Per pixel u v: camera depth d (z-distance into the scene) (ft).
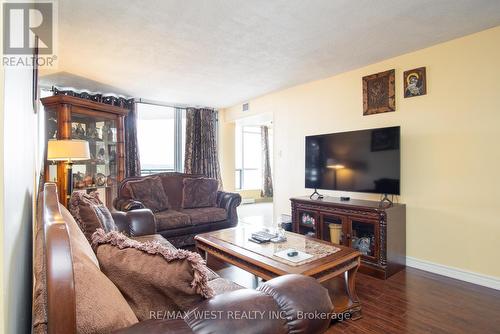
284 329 3.12
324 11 7.25
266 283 3.67
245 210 21.85
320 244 7.69
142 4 6.81
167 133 19.72
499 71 8.21
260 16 7.46
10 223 2.13
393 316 6.83
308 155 12.62
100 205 7.16
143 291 3.01
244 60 10.64
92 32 8.20
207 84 13.85
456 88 9.04
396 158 9.65
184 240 11.91
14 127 2.33
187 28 8.07
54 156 10.19
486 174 8.48
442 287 8.39
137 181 12.71
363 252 9.80
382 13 7.38
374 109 11.14
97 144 13.96
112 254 3.28
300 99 14.30
